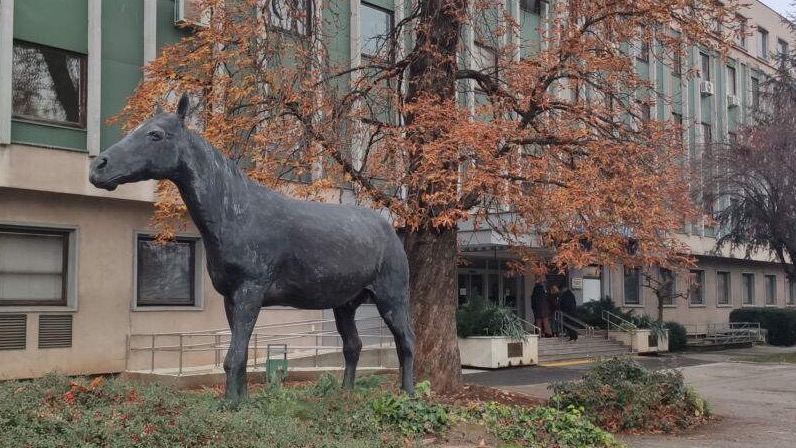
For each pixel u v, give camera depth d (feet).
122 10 57.41
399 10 72.54
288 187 41.29
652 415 37.47
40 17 53.26
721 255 110.01
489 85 42.83
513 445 27.02
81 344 55.57
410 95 42.73
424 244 40.40
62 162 53.36
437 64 41.22
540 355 77.41
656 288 97.71
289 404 26.09
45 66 53.67
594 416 37.01
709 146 88.74
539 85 39.70
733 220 87.97
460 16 41.19
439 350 40.04
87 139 54.90
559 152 38.81
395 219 38.42
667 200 39.37
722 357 86.38
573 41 39.24
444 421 27.32
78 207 55.88
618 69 40.91
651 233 37.11
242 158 39.63
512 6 77.61
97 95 55.11
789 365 74.79
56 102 54.08
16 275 53.62
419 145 35.76
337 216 26.00
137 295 59.16
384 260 27.43
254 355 55.93
